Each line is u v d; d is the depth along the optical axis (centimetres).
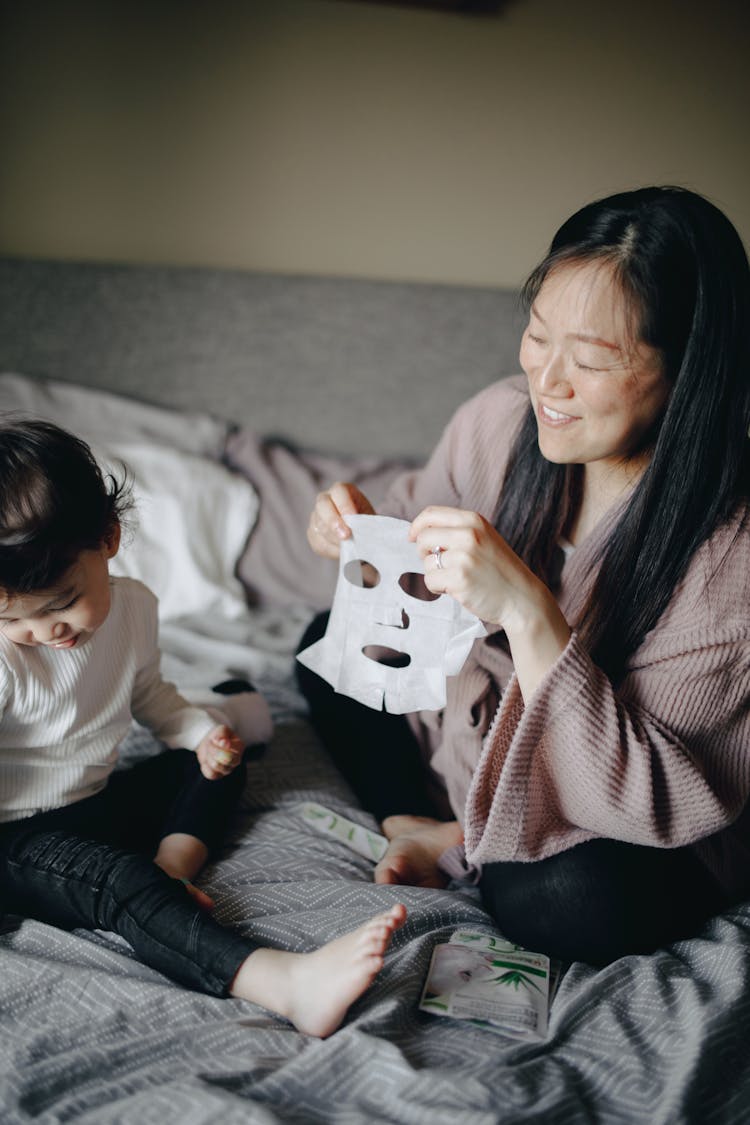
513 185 229
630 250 91
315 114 216
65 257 214
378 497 206
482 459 132
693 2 223
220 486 192
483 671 124
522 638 97
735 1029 89
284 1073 83
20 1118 78
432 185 226
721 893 111
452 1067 86
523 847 103
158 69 206
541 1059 88
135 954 102
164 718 126
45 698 110
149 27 204
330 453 226
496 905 111
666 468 100
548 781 104
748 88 231
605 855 104
